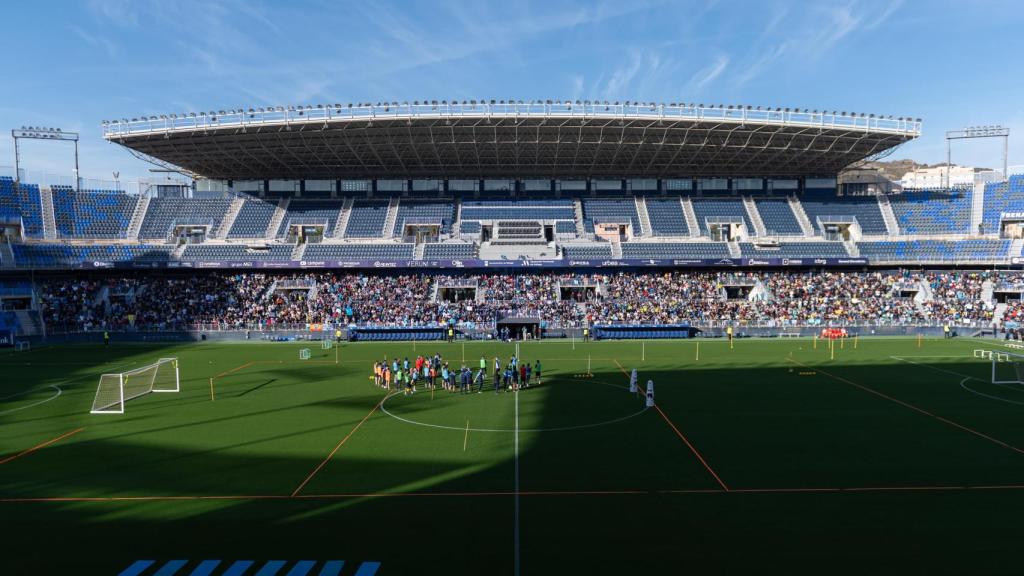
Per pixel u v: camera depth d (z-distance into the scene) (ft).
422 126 229.66
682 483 75.56
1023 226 270.05
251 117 226.38
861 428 101.09
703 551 57.62
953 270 262.47
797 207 294.25
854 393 128.67
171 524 64.18
